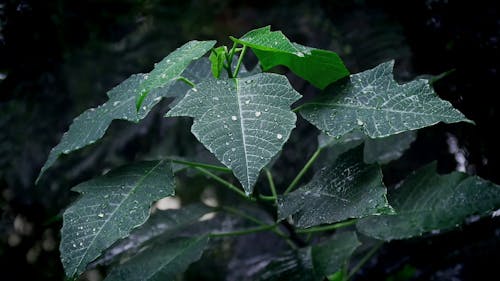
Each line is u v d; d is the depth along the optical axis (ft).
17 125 4.51
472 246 4.04
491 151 4.00
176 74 2.70
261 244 4.63
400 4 4.16
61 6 4.11
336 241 3.36
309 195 2.99
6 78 4.20
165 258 3.37
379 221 3.32
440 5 3.99
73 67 4.39
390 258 4.14
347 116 2.88
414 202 3.30
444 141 4.15
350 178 2.94
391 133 2.78
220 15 4.75
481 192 3.20
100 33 4.33
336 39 4.44
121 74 4.57
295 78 4.51
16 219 4.81
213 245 4.02
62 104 4.49
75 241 2.79
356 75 3.00
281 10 4.71
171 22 4.64
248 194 2.52
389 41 4.24
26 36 4.09
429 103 2.81
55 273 4.94
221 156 2.58
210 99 2.72
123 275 3.33
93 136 3.00
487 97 3.92
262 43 2.77
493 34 3.88
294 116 2.65
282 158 4.45
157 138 4.63
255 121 2.65
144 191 2.90
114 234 2.78
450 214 3.21
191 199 5.54
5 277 4.79
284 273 3.31
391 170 4.28
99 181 2.95
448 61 4.01
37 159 4.60
